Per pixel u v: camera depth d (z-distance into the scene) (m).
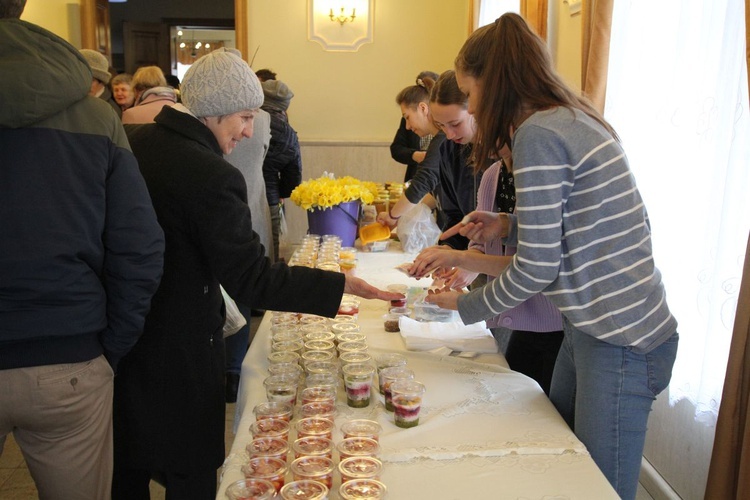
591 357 1.43
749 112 1.71
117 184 1.47
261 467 1.16
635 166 2.54
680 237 2.21
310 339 1.80
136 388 1.65
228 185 1.57
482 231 1.86
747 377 1.75
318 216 3.27
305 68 6.64
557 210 1.33
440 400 1.56
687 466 2.24
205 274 1.65
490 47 1.45
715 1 2.03
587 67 2.81
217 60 1.63
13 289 1.35
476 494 1.17
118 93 5.36
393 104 6.71
